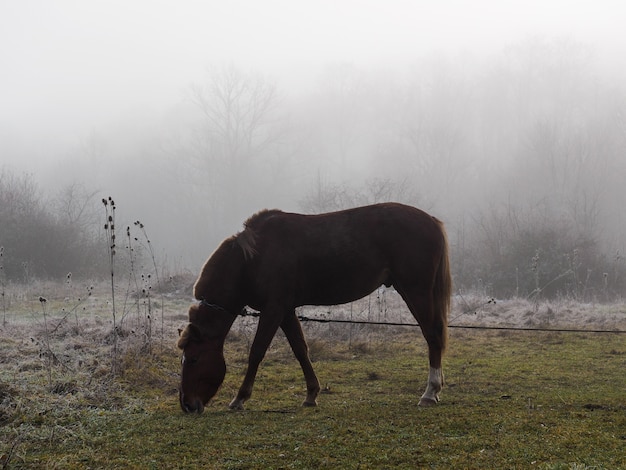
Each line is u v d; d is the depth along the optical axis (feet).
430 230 22.76
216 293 22.26
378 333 39.50
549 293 69.62
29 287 66.28
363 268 22.63
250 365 22.24
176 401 23.22
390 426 18.84
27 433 18.80
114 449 17.40
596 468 14.44
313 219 23.08
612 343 35.29
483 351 33.94
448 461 15.46
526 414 19.88
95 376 25.99
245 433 18.61
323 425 19.27
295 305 22.76
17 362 27.89
